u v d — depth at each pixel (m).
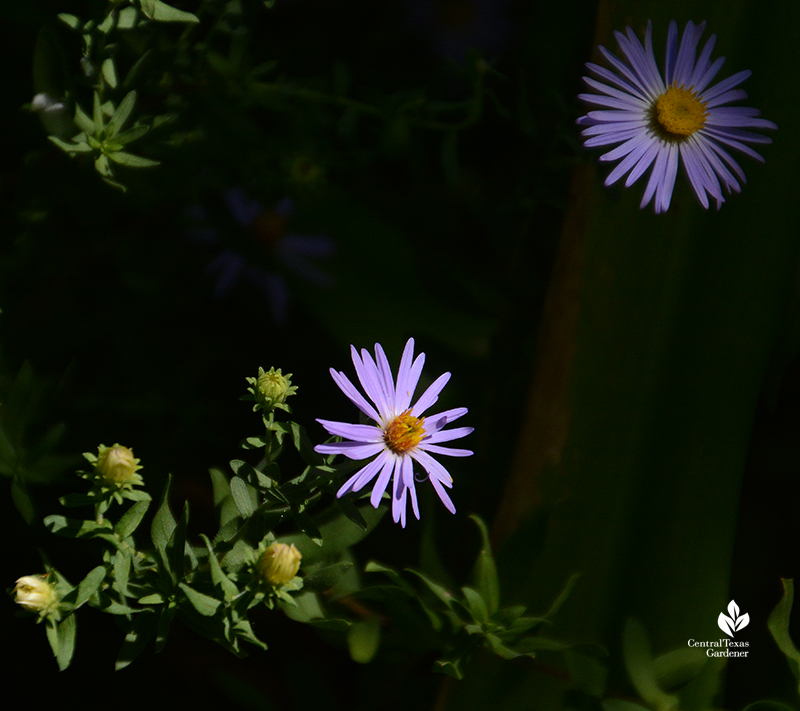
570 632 0.79
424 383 0.82
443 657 0.77
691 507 0.80
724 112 0.79
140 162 0.77
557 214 0.82
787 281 0.81
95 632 0.82
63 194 0.80
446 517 0.81
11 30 0.82
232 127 0.80
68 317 0.82
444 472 0.75
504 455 0.82
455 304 0.82
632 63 0.78
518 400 0.82
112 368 0.82
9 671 0.81
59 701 0.81
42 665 0.81
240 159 0.81
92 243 0.82
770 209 0.81
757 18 0.81
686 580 0.80
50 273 0.81
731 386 0.80
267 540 0.75
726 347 0.80
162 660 0.82
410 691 0.80
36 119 0.81
